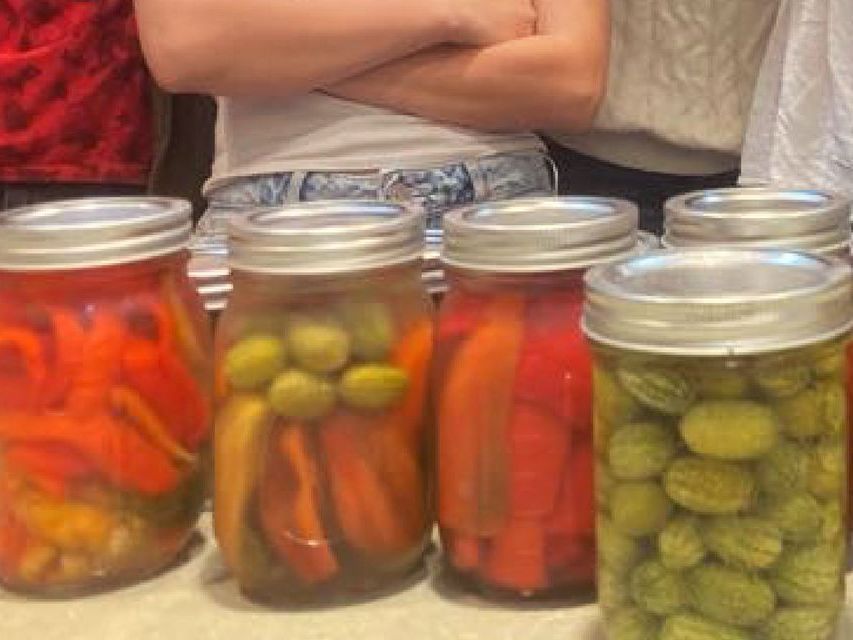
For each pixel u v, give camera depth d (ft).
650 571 2.14
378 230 2.47
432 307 2.64
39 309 2.60
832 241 2.51
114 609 2.59
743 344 2.05
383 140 3.98
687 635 2.12
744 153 4.03
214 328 2.87
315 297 2.47
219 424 2.54
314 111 4.00
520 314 2.42
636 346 2.09
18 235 2.55
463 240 2.43
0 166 4.76
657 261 2.28
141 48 4.33
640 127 4.33
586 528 2.45
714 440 2.07
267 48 3.88
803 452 2.12
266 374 2.46
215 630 2.47
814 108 3.74
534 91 3.97
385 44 3.88
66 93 4.70
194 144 4.74
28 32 4.67
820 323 2.09
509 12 3.98
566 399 2.40
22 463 2.62
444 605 2.51
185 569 2.75
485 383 2.43
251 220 2.59
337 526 2.50
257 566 2.52
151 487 2.67
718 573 2.10
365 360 2.49
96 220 2.63
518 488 2.43
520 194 4.07
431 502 2.63
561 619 2.43
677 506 2.12
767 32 4.25
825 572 2.15
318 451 2.48
